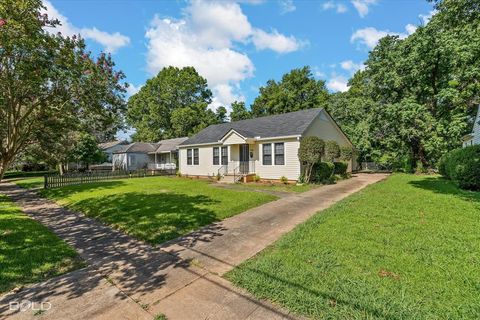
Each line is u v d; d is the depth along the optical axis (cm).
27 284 352
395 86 1342
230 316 267
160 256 444
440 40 959
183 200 912
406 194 901
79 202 973
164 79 4444
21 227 639
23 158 1611
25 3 486
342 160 1914
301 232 512
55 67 602
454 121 1037
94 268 402
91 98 693
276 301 287
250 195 1012
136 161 3316
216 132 2070
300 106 3831
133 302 303
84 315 280
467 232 468
